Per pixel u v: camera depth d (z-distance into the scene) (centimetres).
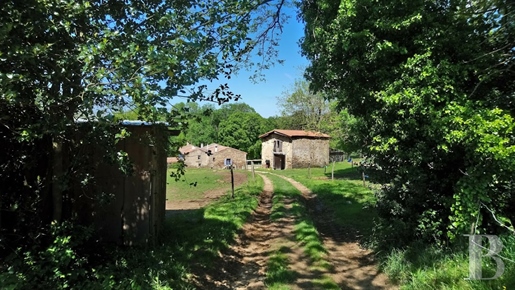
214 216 1059
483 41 613
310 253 705
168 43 430
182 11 477
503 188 554
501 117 498
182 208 1366
